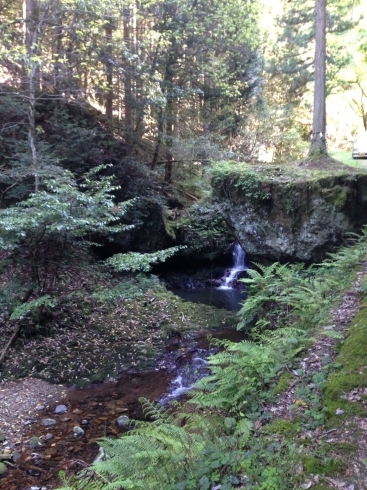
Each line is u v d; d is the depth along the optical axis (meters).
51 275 9.03
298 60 18.62
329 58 16.89
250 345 4.47
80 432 5.59
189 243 14.85
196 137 15.58
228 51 15.68
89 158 11.96
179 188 17.22
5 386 6.73
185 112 16.34
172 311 10.48
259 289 7.98
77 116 12.59
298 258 9.16
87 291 9.95
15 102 9.70
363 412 3.16
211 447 2.91
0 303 7.72
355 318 4.78
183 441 2.96
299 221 9.11
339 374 3.69
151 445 2.89
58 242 8.10
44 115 11.84
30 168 8.28
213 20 14.20
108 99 14.24
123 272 11.50
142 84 12.77
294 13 18.55
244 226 9.97
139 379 7.33
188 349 8.46
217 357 4.34
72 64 11.99
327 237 8.77
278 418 3.36
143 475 2.64
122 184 12.77
